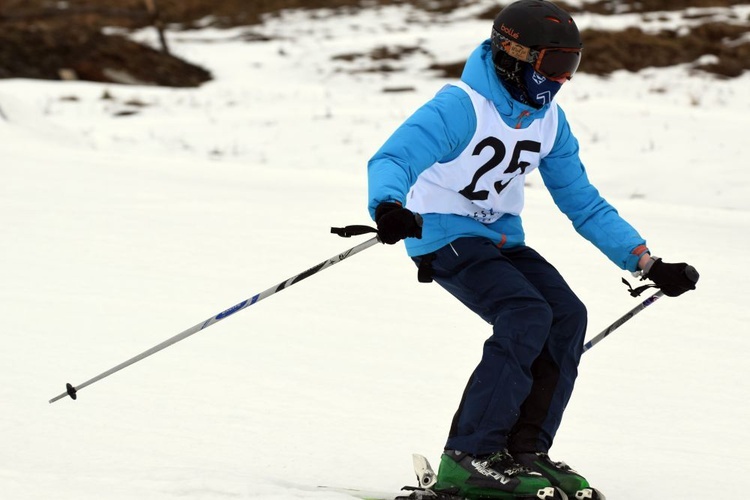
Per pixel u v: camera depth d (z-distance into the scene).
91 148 42.44
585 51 69.62
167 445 12.05
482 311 10.64
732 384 15.12
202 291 18.89
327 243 22.64
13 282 18.94
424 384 14.62
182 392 13.88
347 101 59.50
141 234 22.86
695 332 17.42
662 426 13.47
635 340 16.97
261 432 12.59
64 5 92.88
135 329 16.62
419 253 10.98
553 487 9.82
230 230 23.53
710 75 65.62
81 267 20.12
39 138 39.41
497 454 10.00
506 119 10.48
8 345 15.56
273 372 14.81
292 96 62.44
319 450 12.08
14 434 12.20
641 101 57.94
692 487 11.34
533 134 10.71
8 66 65.81
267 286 19.36
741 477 11.75
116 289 18.78
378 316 17.73
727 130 47.72
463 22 87.50
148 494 10.05
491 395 10.02
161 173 31.08
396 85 65.69
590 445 12.73
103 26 88.31
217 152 44.50
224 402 13.56
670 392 14.73
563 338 10.47
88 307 17.66
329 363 15.30
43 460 11.41
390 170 9.84
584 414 13.81
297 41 82.00
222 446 12.07
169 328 16.77
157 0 96.69
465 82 10.47
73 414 12.93
